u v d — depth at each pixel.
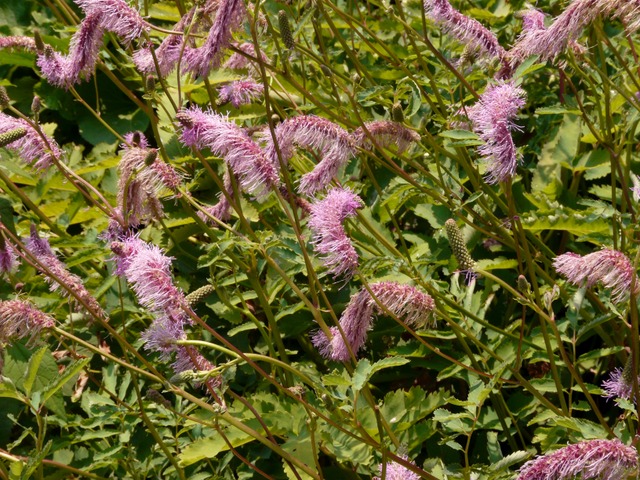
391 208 1.69
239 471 1.58
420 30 1.88
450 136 1.48
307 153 1.72
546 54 1.50
